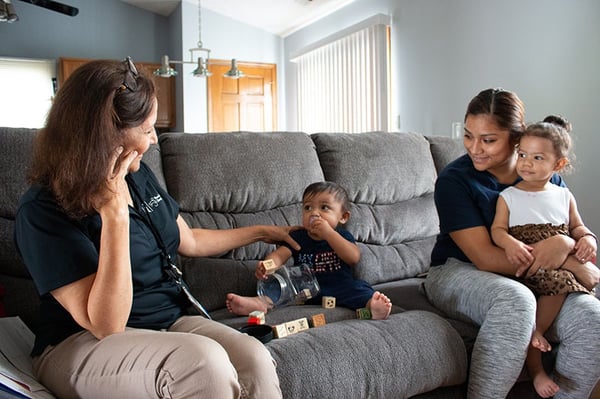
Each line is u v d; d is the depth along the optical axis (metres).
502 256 1.60
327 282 1.79
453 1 3.67
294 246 1.84
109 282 1.04
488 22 3.39
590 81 2.74
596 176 2.73
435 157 2.49
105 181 1.07
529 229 1.63
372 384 1.30
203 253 1.66
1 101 5.37
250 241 1.78
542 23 3.00
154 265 1.31
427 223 2.29
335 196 1.90
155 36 6.25
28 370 1.15
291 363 1.25
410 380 1.36
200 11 5.70
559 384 1.45
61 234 1.07
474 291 1.53
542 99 3.03
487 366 1.40
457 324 1.58
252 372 1.07
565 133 1.67
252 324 1.50
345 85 4.84
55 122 1.09
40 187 1.12
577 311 1.44
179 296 1.38
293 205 2.04
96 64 1.13
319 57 5.28
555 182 1.81
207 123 5.85
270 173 1.98
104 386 1.04
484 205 1.71
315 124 5.42
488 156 1.70
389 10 4.35
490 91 1.73
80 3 5.90
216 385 0.94
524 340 1.38
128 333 1.07
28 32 5.70
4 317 1.44
